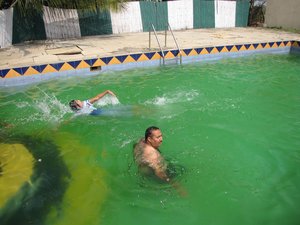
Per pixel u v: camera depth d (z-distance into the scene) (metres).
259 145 5.21
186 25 19.56
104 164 4.62
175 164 4.54
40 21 15.16
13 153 4.85
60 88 8.76
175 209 3.64
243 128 5.86
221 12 20.20
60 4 15.18
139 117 6.34
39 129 5.92
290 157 4.82
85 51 11.68
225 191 3.97
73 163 4.66
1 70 8.98
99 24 17.02
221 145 5.21
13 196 3.78
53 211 3.59
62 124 6.11
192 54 11.81
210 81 9.14
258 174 4.36
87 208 3.66
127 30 18.03
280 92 8.08
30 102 7.61
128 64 10.83
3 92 8.53
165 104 7.16
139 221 3.47
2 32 13.43
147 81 9.23
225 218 3.51
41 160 4.71
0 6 13.91
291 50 13.79
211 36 15.50
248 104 7.15
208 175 4.30
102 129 5.85
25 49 12.53
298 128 5.86
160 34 16.81
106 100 7.26
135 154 4.32
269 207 3.67
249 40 13.86
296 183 4.14
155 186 3.98
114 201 3.78
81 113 6.41
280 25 19.45
